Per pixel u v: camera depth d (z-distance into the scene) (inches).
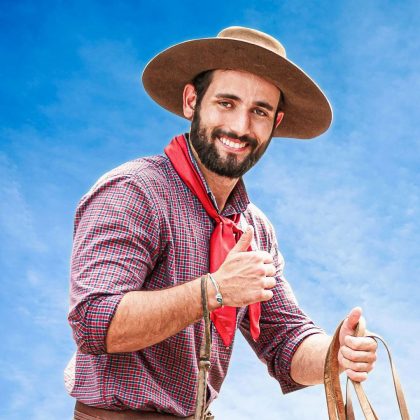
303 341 133.9
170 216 116.8
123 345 106.3
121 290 107.7
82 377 116.1
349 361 107.2
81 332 106.7
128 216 112.3
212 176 123.6
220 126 122.1
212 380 124.0
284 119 141.6
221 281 105.0
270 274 105.6
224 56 122.5
